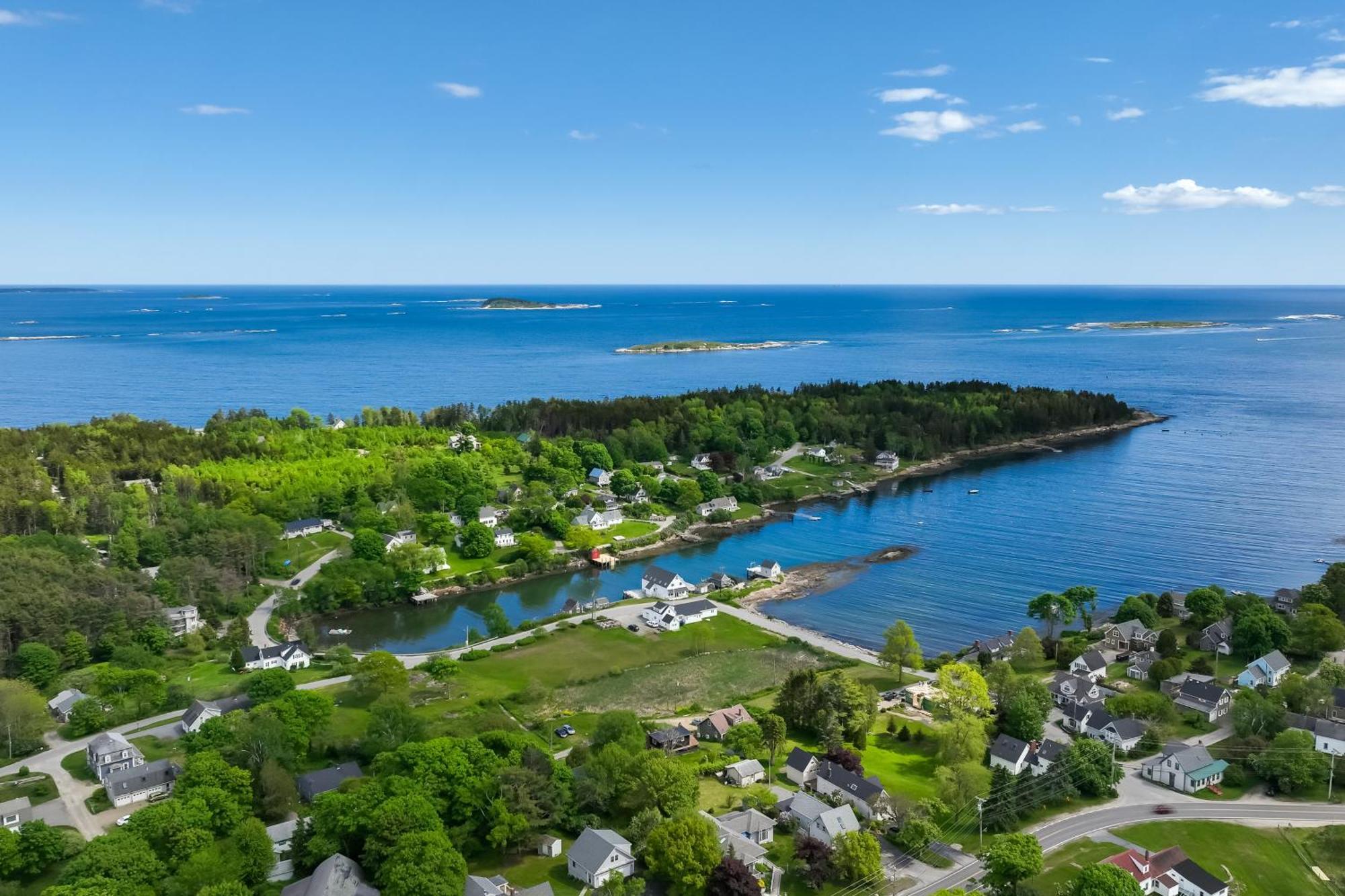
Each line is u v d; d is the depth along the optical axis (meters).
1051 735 108.19
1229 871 79.81
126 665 124.38
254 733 90.50
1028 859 73.81
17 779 95.44
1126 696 109.56
